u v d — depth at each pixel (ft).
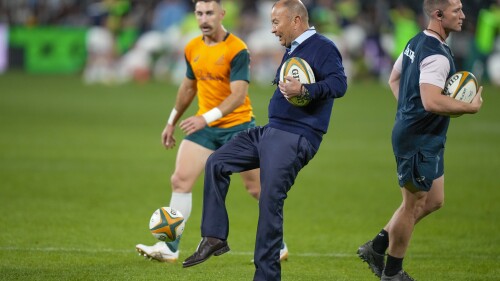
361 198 118.21
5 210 104.01
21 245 86.28
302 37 66.95
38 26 315.99
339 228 99.30
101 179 127.95
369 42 318.45
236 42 80.07
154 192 119.14
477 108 63.52
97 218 101.14
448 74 65.16
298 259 83.92
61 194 115.55
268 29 308.60
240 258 83.30
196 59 81.41
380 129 194.29
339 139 178.19
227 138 80.94
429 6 66.59
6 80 285.64
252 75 307.17
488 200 116.26
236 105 78.69
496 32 298.35
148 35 308.40
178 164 81.05
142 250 79.61
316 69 66.03
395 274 70.18
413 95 65.98
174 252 80.43
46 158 145.18
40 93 252.62
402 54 69.15
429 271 79.10
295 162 65.62
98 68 295.89
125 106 227.40
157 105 231.50
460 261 83.25
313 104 66.33
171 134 85.87
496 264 82.07
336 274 77.66
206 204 66.74
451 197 118.21
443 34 66.90
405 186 67.31
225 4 304.50
